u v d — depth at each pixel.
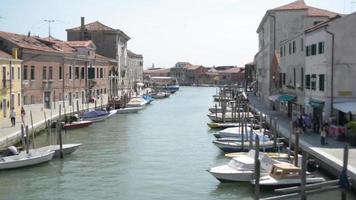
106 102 71.56
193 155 32.62
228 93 111.38
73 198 22.16
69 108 57.34
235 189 23.47
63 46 64.00
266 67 63.75
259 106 62.28
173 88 141.62
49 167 28.27
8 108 41.88
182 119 58.50
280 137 34.69
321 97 34.41
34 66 50.41
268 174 23.44
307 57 38.44
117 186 24.27
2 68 40.19
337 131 30.23
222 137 37.59
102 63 77.00
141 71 132.62
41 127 40.25
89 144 37.28
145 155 32.66
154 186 24.27
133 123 53.16
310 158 26.73
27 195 22.62
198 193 22.98
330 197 21.30
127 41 101.56
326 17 50.81
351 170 21.08
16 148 28.72
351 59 33.16
